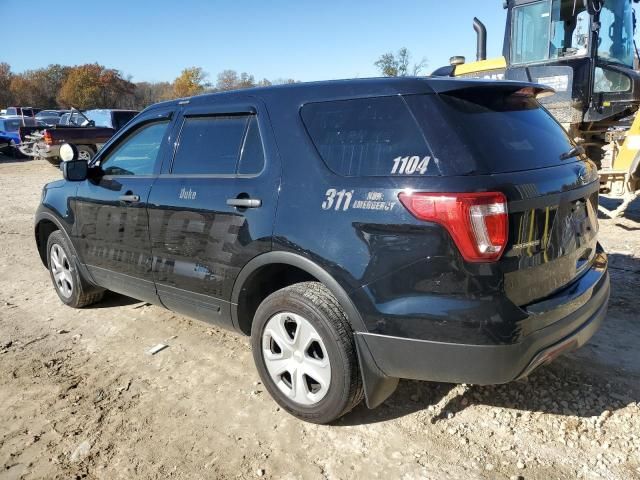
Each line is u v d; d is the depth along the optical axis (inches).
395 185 106.7
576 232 119.9
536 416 125.3
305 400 124.0
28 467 115.1
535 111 130.6
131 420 131.0
